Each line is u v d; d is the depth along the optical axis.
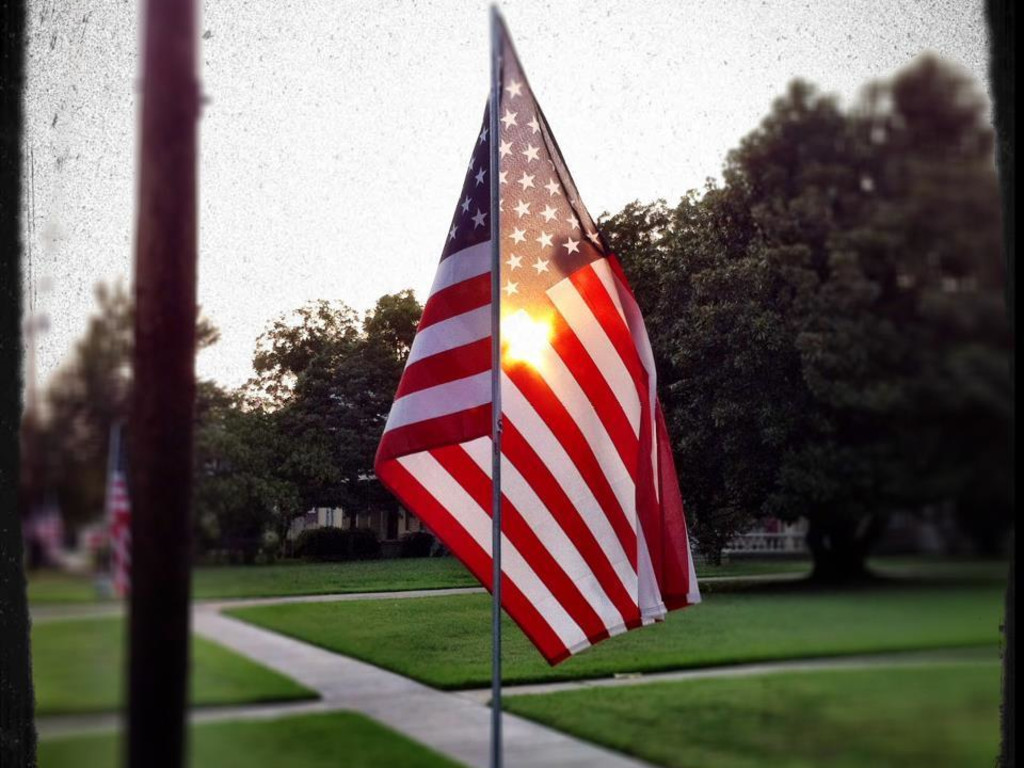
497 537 4.54
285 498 8.00
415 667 6.38
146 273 2.93
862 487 9.53
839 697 5.75
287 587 7.73
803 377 10.10
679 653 7.23
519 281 5.00
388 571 8.62
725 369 10.59
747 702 5.66
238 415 7.93
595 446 5.00
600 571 4.96
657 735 5.01
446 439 4.78
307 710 5.17
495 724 4.32
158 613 2.88
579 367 5.03
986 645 6.68
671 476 5.12
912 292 9.55
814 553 9.73
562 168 5.13
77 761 3.89
